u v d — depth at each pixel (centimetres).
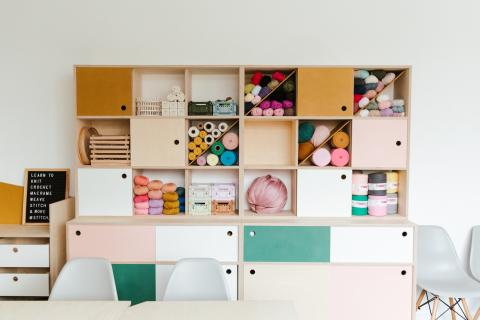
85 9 239
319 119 221
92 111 216
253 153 241
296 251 209
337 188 218
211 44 239
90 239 210
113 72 215
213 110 220
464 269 243
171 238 210
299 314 209
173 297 168
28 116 243
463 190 242
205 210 223
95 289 171
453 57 239
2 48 240
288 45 238
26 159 243
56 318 130
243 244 210
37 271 225
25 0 239
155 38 239
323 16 238
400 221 214
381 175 219
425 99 239
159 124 217
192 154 222
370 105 218
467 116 240
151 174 242
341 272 208
